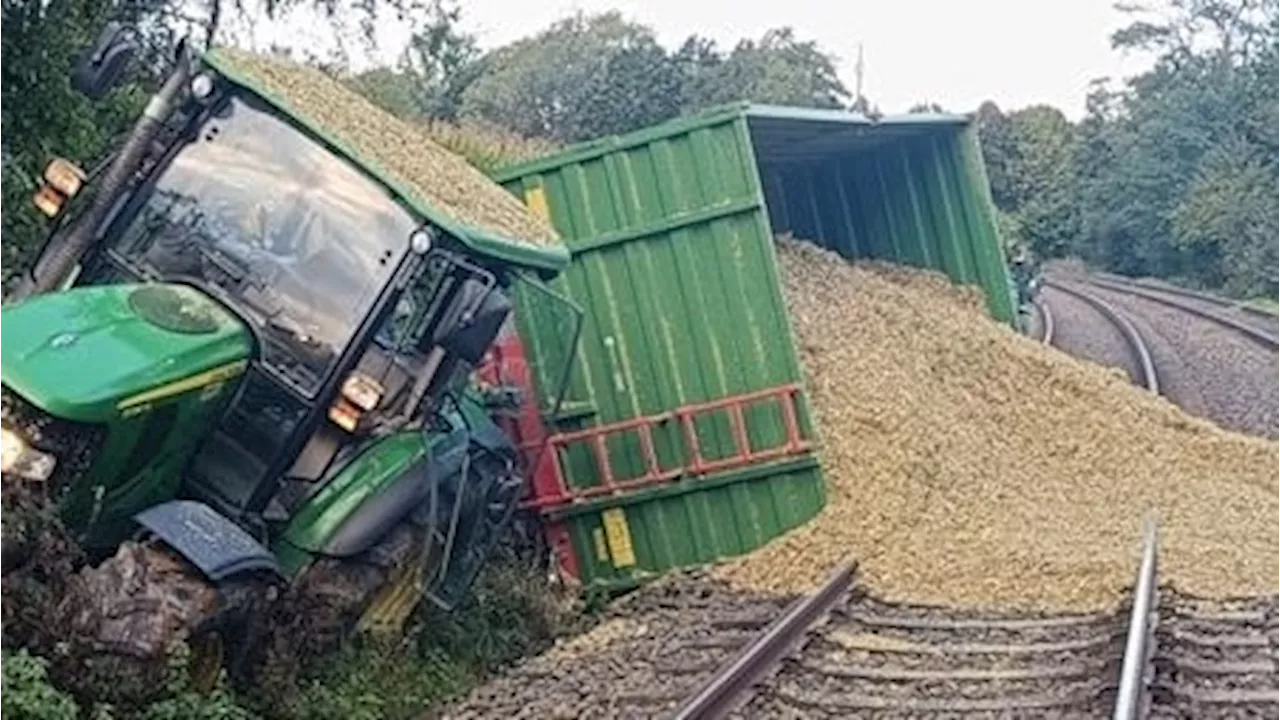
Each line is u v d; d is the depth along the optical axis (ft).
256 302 31.17
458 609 36.22
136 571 25.39
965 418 51.19
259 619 28.25
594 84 161.07
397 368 31.91
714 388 43.47
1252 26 235.81
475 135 90.63
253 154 32.24
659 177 43.39
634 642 36.17
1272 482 51.67
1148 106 232.73
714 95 161.38
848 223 64.03
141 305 29.40
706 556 43.47
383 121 37.45
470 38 115.34
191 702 25.32
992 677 31.55
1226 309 145.38
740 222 43.16
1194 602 37.47
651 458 43.57
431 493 32.17
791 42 205.05
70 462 26.45
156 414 27.50
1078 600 38.27
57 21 43.45
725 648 34.30
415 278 31.40
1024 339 60.70
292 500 30.71
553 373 43.57
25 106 43.37
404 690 31.55
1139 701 28.27
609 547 43.62
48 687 23.71
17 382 25.99
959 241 63.21
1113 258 227.81
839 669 32.32
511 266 34.42
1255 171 196.54
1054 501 47.21
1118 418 54.03
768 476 43.29
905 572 40.52
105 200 31.86
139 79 51.26
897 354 52.19
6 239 40.24
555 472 43.39
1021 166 270.67
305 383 30.71
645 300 43.62
